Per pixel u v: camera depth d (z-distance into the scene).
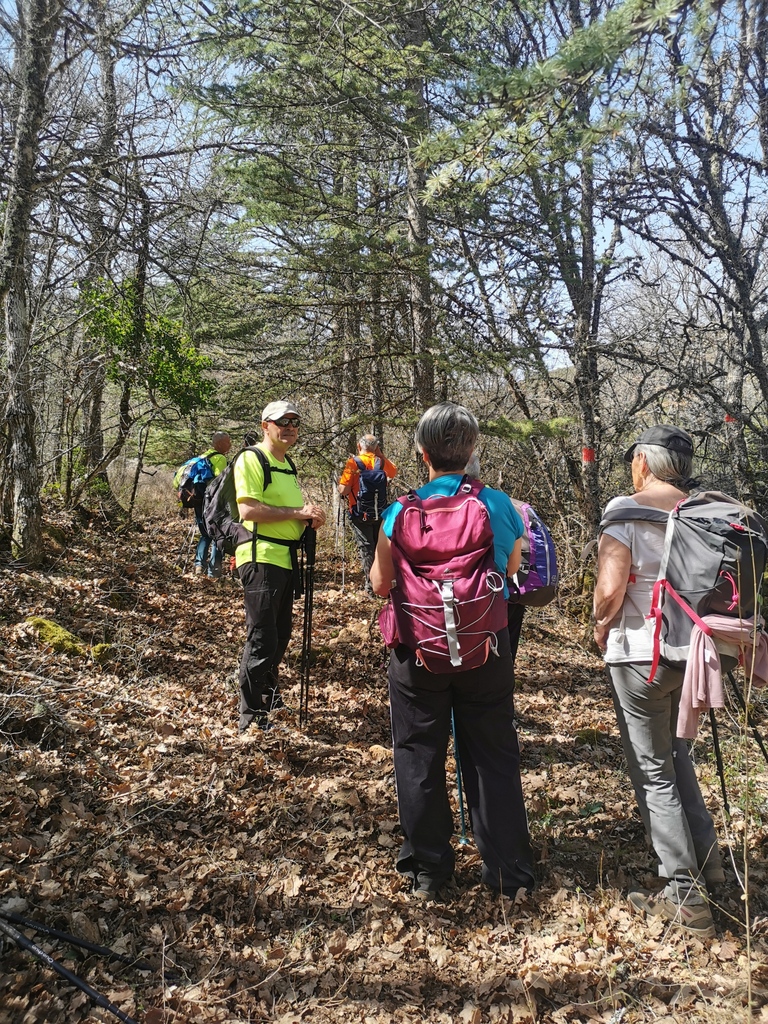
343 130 9.38
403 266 8.14
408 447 10.02
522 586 3.93
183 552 9.30
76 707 4.21
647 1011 2.44
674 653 2.76
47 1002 2.24
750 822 3.58
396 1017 2.40
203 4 7.20
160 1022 2.26
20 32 6.15
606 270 9.59
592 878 3.17
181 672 5.32
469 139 3.07
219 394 9.51
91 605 6.24
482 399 10.69
